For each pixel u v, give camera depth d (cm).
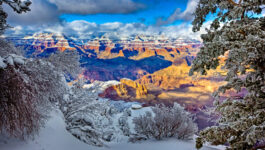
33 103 382
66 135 552
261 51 249
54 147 437
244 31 283
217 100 335
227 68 296
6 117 337
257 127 245
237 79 332
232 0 321
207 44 298
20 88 349
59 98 619
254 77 322
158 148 798
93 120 759
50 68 455
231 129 284
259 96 308
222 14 363
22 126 361
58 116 630
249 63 282
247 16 327
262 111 273
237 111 297
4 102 333
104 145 714
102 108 713
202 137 295
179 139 970
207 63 303
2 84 335
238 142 279
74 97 676
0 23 470
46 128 499
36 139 418
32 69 403
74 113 696
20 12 436
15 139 376
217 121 352
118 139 984
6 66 357
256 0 288
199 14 385
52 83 449
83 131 659
